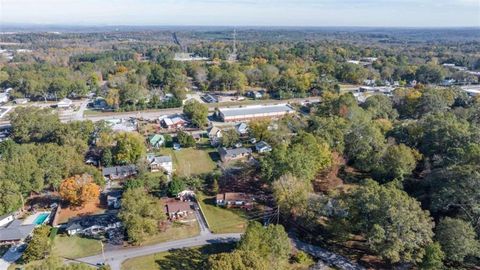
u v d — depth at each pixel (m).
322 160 83.94
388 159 81.56
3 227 69.31
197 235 68.69
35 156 82.50
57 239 67.38
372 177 85.12
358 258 61.56
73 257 62.31
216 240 67.12
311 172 79.56
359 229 61.38
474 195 59.25
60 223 72.25
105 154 95.56
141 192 72.31
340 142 91.19
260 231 57.38
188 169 97.06
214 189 85.12
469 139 80.25
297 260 60.44
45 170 80.38
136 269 59.16
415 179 79.56
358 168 90.50
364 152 87.62
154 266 59.97
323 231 68.31
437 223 64.12
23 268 58.72
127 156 95.50
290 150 81.19
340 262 60.62
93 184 77.00
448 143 82.81
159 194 82.62
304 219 68.38
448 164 74.06
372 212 58.84
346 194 69.00
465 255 55.03
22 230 67.56
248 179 89.56
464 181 61.22
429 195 68.69
